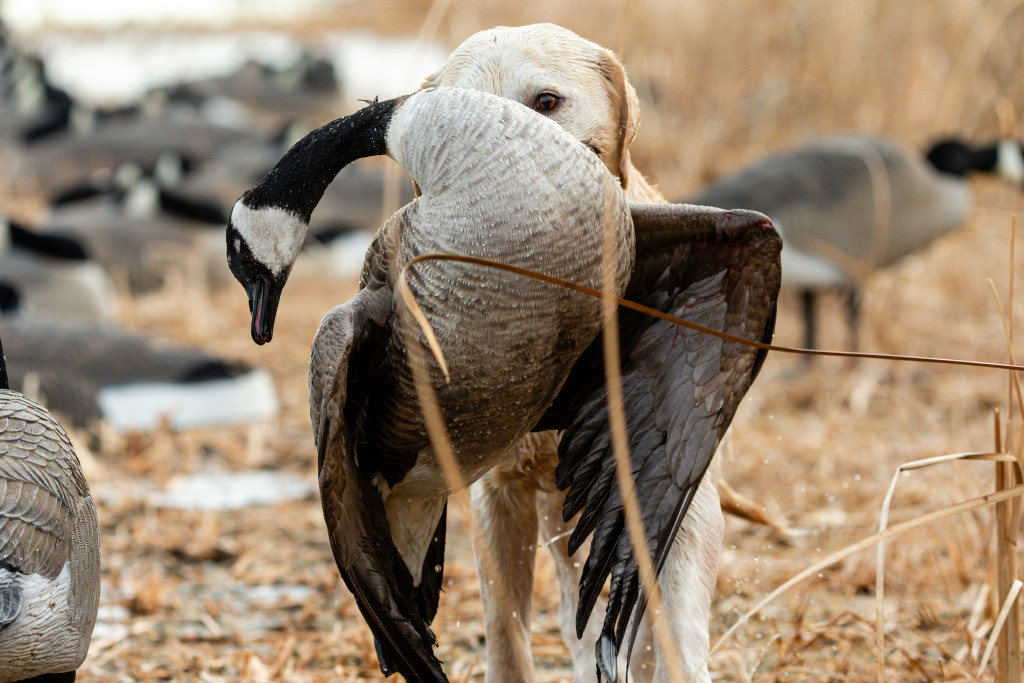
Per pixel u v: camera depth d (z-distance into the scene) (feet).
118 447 50.47
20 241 68.39
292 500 45.52
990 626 30.76
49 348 52.85
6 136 112.57
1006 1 84.12
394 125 21.68
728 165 84.69
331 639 33.17
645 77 91.66
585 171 20.57
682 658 23.04
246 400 53.67
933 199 59.57
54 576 23.16
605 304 20.57
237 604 36.35
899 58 81.87
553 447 24.98
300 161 22.91
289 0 194.49
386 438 22.13
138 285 77.20
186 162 94.89
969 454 22.81
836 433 49.19
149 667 31.76
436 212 20.57
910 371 56.70
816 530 39.99
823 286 57.67
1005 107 68.85
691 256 22.70
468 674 28.19
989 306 63.52
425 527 23.80
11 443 23.36
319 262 79.51
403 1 186.91
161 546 40.52
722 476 29.53
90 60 153.89
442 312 20.44
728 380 22.12
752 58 90.58
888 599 35.01
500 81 24.61
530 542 26.73
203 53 157.07
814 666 30.53
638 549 19.76
